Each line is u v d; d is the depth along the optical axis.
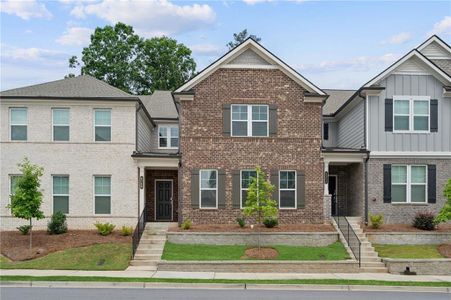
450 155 26.47
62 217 24.97
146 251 21.92
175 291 15.65
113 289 15.98
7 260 20.88
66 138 26.12
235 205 25.86
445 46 29.25
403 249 23.12
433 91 26.72
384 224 26.03
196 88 26.17
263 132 26.28
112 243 22.94
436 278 18.92
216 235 23.58
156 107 34.84
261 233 23.61
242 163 26.05
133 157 26.02
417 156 26.38
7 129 25.84
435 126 26.61
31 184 22.14
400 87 26.61
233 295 14.92
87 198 25.94
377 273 20.08
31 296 14.38
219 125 26.11
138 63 57.69
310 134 26.30
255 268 19.83
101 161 26.06
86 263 20.34
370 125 26.41
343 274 19.62
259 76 26.33
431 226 24.78
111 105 26.20
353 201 28.16
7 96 25.58
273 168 26.11
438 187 26.42
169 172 29.73
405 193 26.38
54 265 20.06
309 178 26.17
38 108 26.00
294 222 25.97
